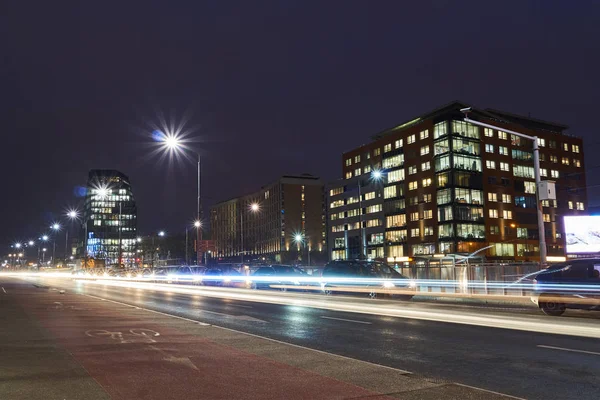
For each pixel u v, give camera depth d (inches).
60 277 3344.0
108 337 517.0
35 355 414.9
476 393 297.7
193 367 370.6
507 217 3996.1
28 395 288.2
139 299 1079.6
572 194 4503.0
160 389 304.8
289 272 1425.9
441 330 569.0
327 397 288.8
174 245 6899.6
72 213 4542.3
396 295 1088.8
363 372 355.3
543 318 684.7
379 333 548.4
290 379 333.1
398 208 4234.7
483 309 818.2
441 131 3914.9
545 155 4394.7
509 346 461.4
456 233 3732.8
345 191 4872.0
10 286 1776.6
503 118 4379.9
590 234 1633.9
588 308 696.4
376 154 4566.9
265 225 6801.2
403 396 291.1
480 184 3909.9
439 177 3900.1
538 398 287.6
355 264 1178.0
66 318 697.0
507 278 1021.2
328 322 648.4
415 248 4028.1
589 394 295.7
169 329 581.0
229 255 7706.7
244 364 382.0
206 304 939.3
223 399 283.4
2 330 568.7
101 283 2063.2
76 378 332.2
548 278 744.3
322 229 6574.8
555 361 392.2
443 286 1168.2
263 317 710.5
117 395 290.0
